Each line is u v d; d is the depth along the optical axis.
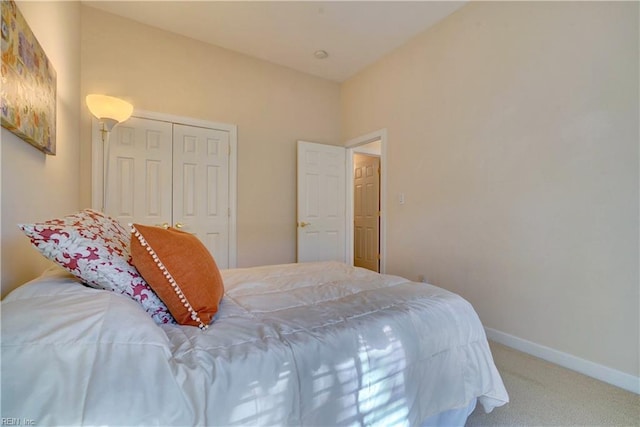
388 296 1.31
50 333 0.64
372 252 5.07
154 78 2.87
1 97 0.98
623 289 1.69
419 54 2.97
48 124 1.53
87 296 0.79
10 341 0.60
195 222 3.07
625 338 1.68
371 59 3.47
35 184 1.38
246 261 3.39
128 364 0.65
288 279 1.59
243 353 0.79
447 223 2.70
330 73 3.83
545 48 2.02
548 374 1.82
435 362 1.14
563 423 1.38
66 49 2.05
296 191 3.72
